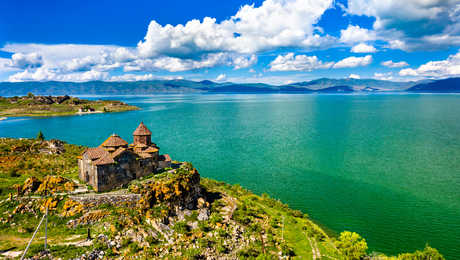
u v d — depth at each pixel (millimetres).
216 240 55969
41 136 118562
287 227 67312
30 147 101375
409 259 51938
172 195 63656
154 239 53125
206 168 117938
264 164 123375
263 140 176125
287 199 87250
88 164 64438
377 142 166750
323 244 61312
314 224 71750
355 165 121125
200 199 69312
